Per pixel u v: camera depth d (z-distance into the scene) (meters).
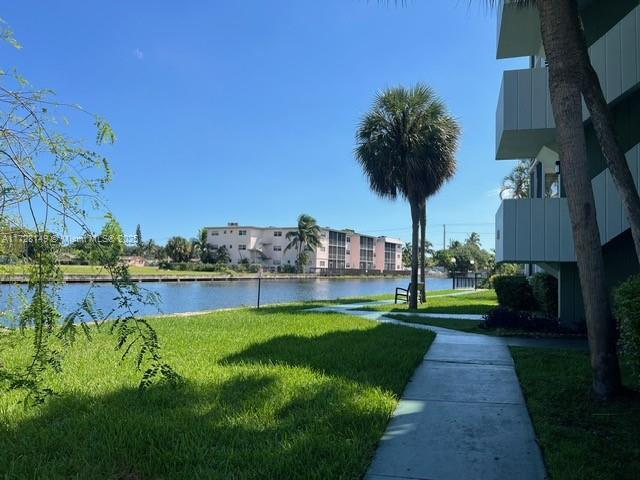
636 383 6.27
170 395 5.67
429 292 32.28
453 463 4.10
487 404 5.75
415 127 17.86
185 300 29.80
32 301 3.52
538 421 5.03
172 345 9.16
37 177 3.35
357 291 44.06
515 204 10.38
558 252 10.17
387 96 17.91
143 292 5.21
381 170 18.22
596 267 5.82
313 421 4.89
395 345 9.36
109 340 9.27
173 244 95.44
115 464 3.92
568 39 5.98
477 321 13.91
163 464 3.93
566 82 5.93
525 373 7.11
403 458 4.20
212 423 4.80
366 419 4.97
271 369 7.05
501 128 11.34
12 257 3.45
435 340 10.30
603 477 3.73
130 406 5.33
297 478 3.72
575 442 4.42
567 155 5.91
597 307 5.82
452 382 6.79
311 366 7.34
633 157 9.23
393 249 136.62
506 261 10.66
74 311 3.93
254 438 4.45
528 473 3.91
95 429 4.60
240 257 96.88
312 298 32.06
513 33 13.99
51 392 4.10
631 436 4.58
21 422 4.80
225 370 6.97
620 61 9.59
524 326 11.43
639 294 5.23
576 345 9.74
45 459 3.99
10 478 3.63
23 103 3.34
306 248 94.06
